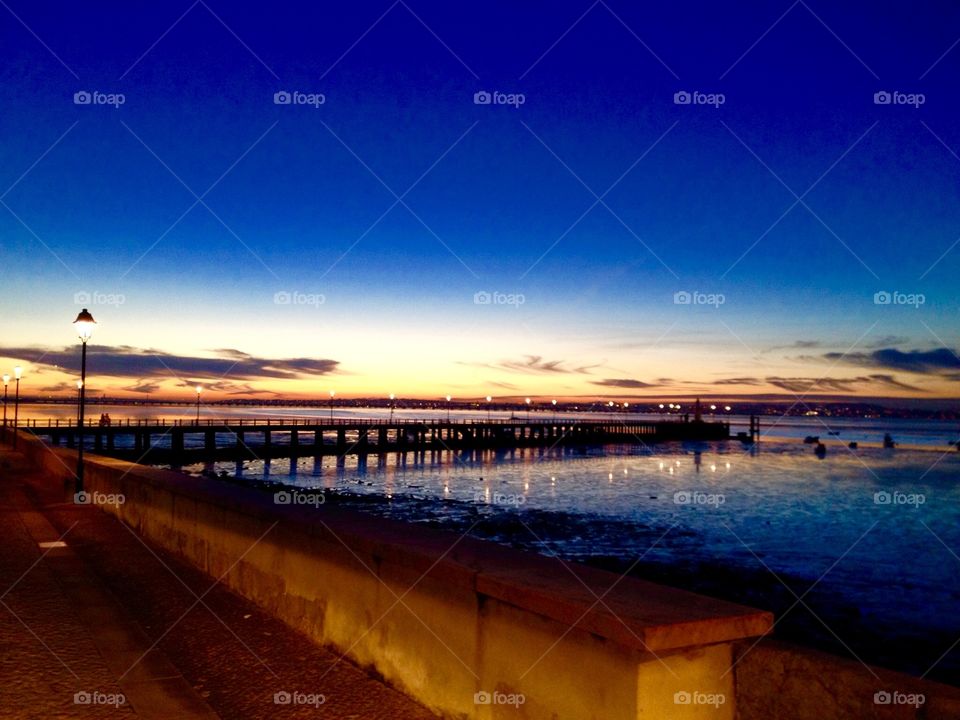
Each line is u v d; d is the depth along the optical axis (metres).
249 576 6.77
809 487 45.97
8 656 5.14
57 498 15.19
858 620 14.52
